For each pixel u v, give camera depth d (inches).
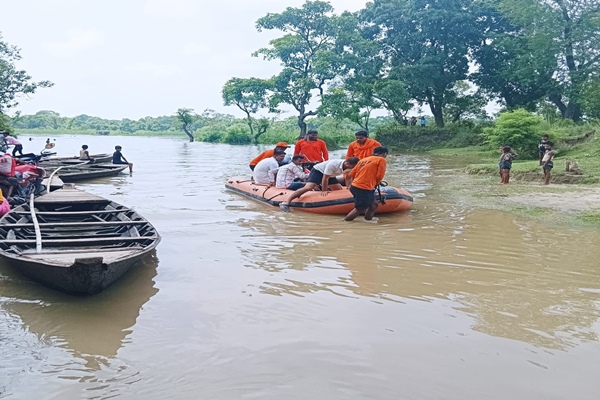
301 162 479.2
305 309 209.3
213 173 785.6
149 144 2087.8
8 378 154.8
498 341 180.9
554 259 284.5
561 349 175.0
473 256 290.4
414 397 145.1
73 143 2118.6
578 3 1242.6
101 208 395.2
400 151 1414.9
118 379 154.6
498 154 1111.0
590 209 429.1
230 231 353.1
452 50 1504.7
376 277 251.6
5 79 1316.4
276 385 151.0
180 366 162.4
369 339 181.8
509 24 1461.6
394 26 1536.7
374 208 396.5
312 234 345.7
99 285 214.7
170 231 351.6
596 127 906.1
